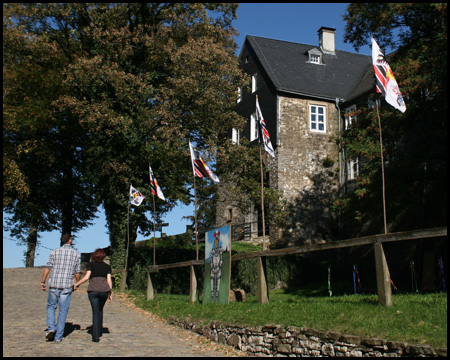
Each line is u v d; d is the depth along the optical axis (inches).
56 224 1182.3
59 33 909.8
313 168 1063.6
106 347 340.8
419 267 727.1
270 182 1056.2
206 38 820.0
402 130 649.0
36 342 346.9
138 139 834.8
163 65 879.1
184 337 411.2
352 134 709.3
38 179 1093.8
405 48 642.2
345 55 1294.3
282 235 1006.4
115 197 848.3
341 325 307.6
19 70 955.3
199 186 936.3
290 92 1064.8
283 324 340.8
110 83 802.2
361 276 915.4
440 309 300.7
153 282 633.6
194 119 821.2
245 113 1200.2
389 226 837.2
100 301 373.7
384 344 266.4
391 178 631.8
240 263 872.9
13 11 818.2
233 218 1194.6
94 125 806.5
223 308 444.8
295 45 1258.0
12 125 906.1
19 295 637.3
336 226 1049.5
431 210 708.0
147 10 882.8
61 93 968.3
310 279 956.0
